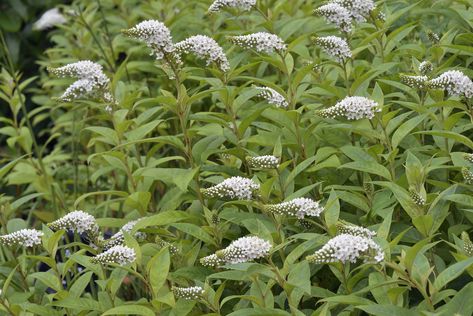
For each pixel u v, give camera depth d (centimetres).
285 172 434
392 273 365
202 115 457
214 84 459
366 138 460
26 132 682
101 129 498
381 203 391
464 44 525
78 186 709
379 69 455
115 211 639
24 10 1072
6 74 676
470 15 489
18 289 440
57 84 745
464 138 383
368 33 529
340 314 342
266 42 439
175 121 607
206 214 417
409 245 400
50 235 413
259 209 434
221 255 324
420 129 455
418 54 503
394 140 407
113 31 779
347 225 352
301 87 459
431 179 425
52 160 744
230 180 371
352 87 451
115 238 411
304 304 400
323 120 456
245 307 375
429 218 353
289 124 453
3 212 502
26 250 518
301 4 662
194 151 458
